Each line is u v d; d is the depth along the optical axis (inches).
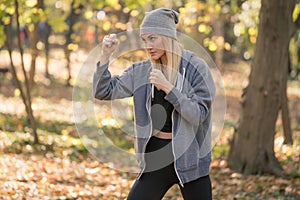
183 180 141.4
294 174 338.3
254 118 341.7
